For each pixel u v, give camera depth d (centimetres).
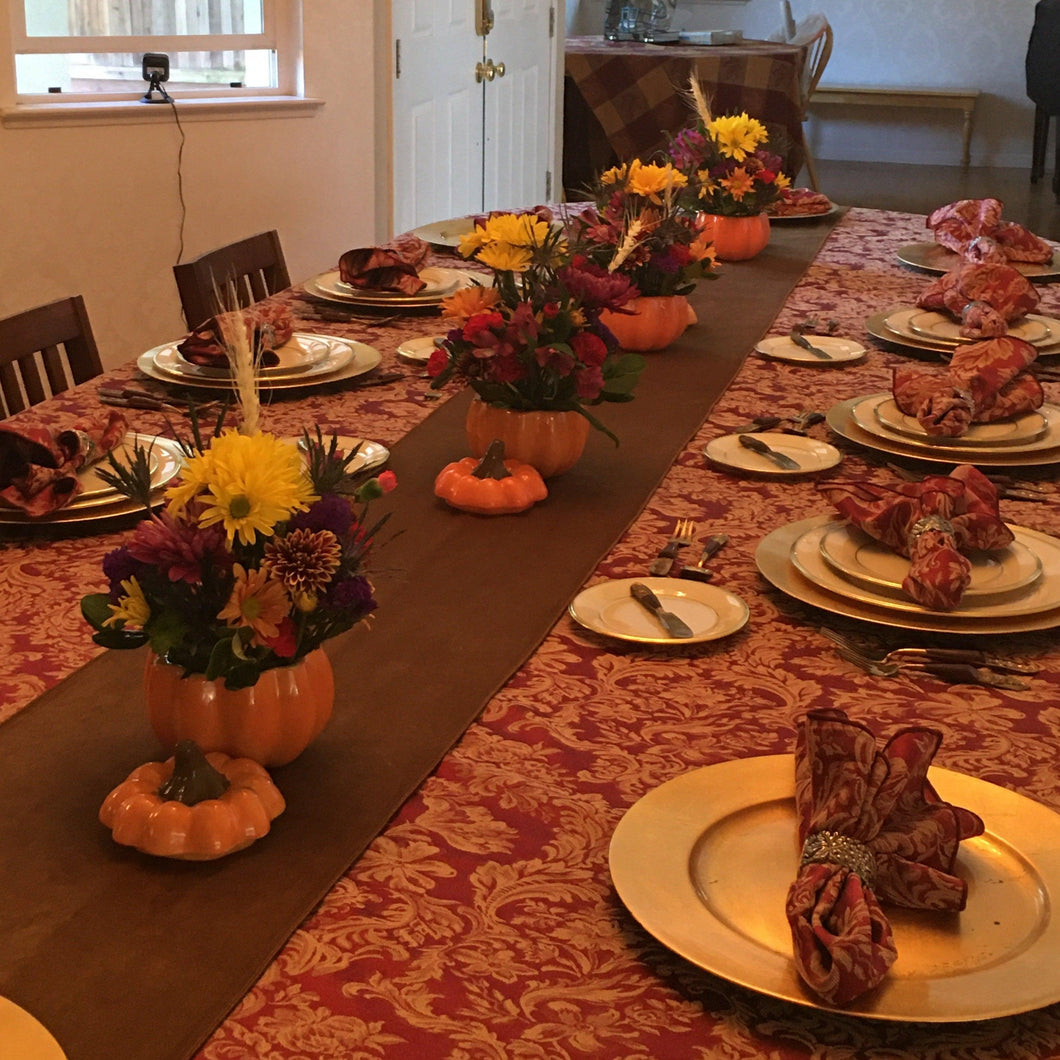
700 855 83
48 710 101
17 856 84
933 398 164
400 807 91
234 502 79
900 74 916
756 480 158
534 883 83
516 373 143
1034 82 824
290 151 423
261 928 77
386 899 81
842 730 81
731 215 270
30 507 133
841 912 73
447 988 74
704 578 129
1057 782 96
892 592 119
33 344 193
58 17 374
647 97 607
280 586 81
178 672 89
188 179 401
